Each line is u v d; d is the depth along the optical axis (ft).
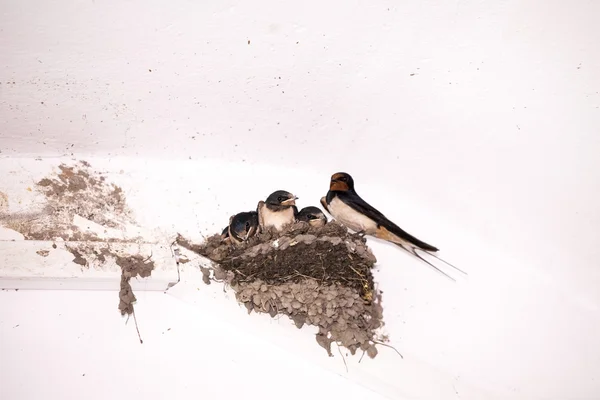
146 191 15.15
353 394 13.98
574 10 12.35
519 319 15.84
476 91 13.91
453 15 12.59
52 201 14.38
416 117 14.60
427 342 15.15
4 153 14.76
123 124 14.57
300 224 14.55
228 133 15.21
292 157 15.92
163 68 13.29
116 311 13.48
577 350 15.85
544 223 15.75
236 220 14.62
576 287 16.24
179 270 13.74
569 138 14.38
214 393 13.21
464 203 15.90
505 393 15.15
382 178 16.02
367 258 14.38
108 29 12.32
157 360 13.25
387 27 12.80
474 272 16.02
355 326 14.15
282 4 12.24
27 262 13.05
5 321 12.94
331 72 13.73
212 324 13.83
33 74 13.05
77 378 12.75
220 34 12.70
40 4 11.65
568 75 13.42
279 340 14.02
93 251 13.48
